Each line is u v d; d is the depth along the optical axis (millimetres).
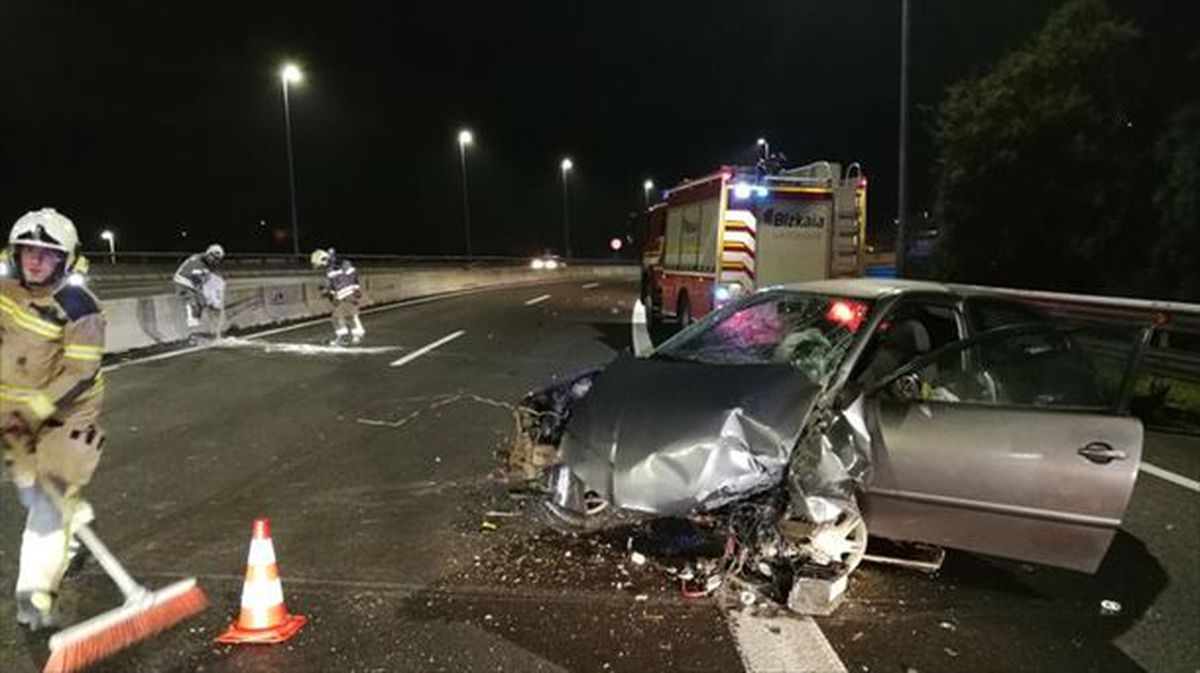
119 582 3932
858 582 4691
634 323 6156
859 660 3861
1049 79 21734
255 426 8016
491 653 3801
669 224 17203
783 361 5117
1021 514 4199
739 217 13625
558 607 4258
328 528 5305
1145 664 3912
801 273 13836
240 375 10828
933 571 4852
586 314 22062
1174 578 4910
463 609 4215
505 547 5004
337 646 3836
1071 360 4691
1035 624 4281
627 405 4586
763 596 4426
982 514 4246
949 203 24031
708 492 4238
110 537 5074
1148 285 18266
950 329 5301
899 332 5078
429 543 5062
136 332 13203
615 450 4379
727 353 5465
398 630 3994
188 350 13023
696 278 14992
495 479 6348
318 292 20438
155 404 8930
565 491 4613
